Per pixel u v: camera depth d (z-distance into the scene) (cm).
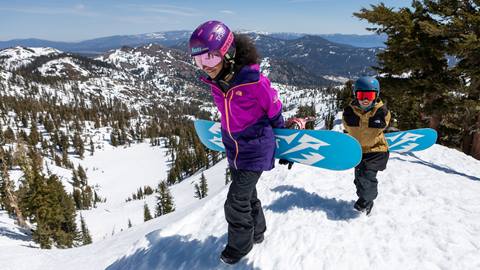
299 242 362
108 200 11050
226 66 262
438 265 308
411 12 1669
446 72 1609
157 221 975
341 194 493
